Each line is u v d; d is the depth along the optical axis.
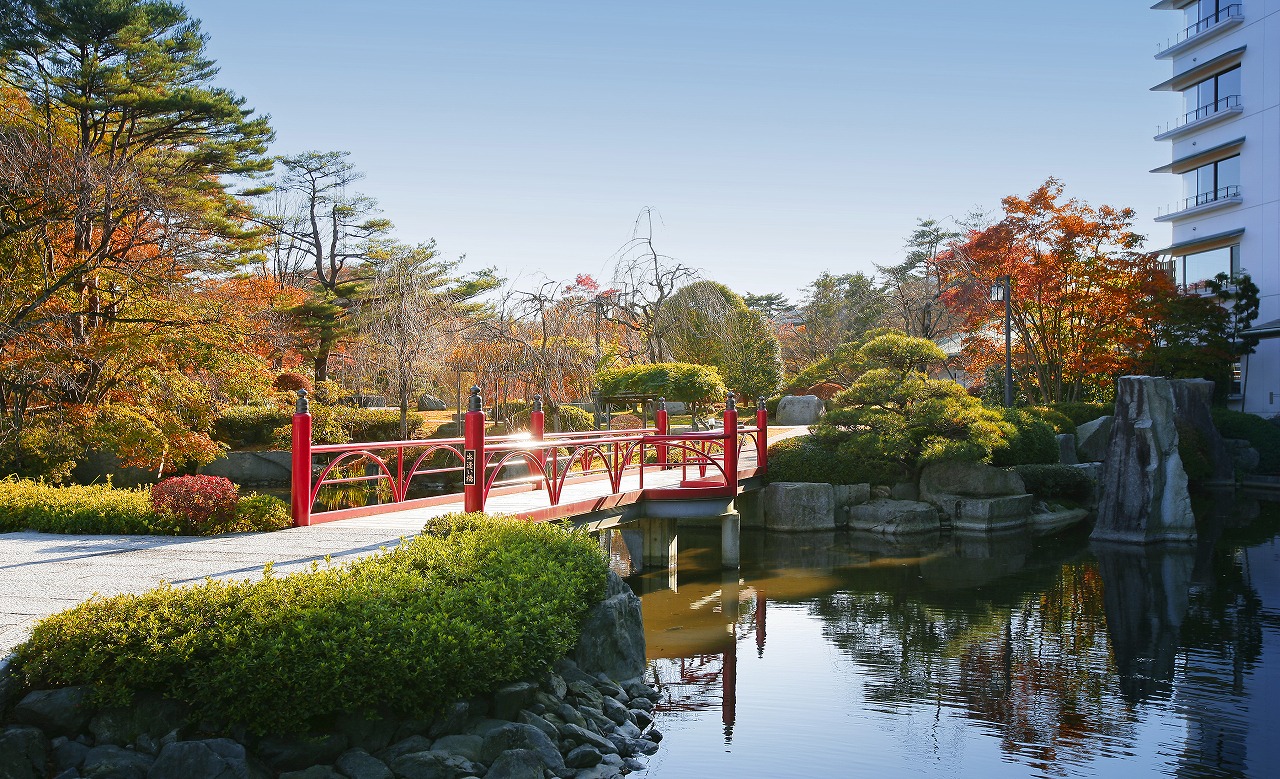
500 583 5.71
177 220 16.48
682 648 8.88
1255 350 28.73
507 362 20.03
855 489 17.30
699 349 25.47
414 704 4.76
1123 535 15.17
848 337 41.41
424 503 9.88
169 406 15.39
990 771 5.84
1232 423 24.88
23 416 15.24
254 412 22.88
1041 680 7.80
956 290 30.31
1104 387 29.05
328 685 4.39
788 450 17.69
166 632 4.35
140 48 18.39
